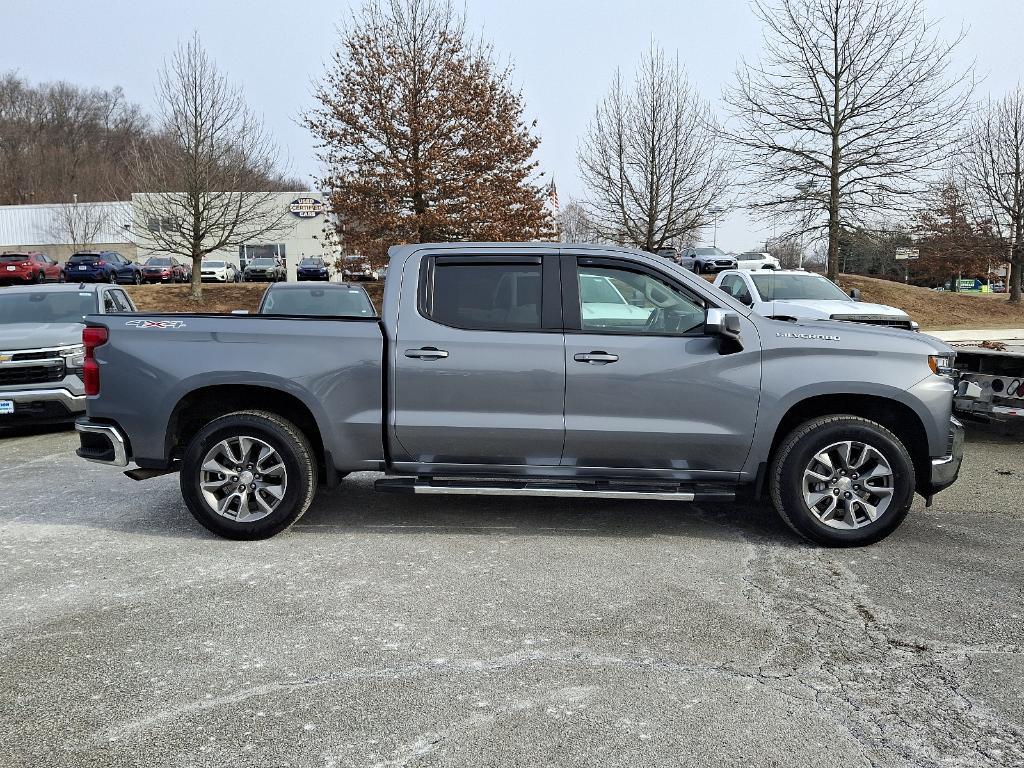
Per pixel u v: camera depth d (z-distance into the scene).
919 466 4.90
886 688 3.10
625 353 4.75
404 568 4.46
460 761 2.63
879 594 4.05
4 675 3.22
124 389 4.90
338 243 26.44
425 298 4.90
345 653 3.41
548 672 3.24
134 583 4.24
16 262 33.78
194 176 27.83
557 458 4.87
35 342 8.43
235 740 2.75
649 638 3.55
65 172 75.81
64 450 8.05
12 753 2.68
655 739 2.75
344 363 4.84
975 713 2.92
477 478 4.97
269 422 4.86
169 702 3.01
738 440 4.76
